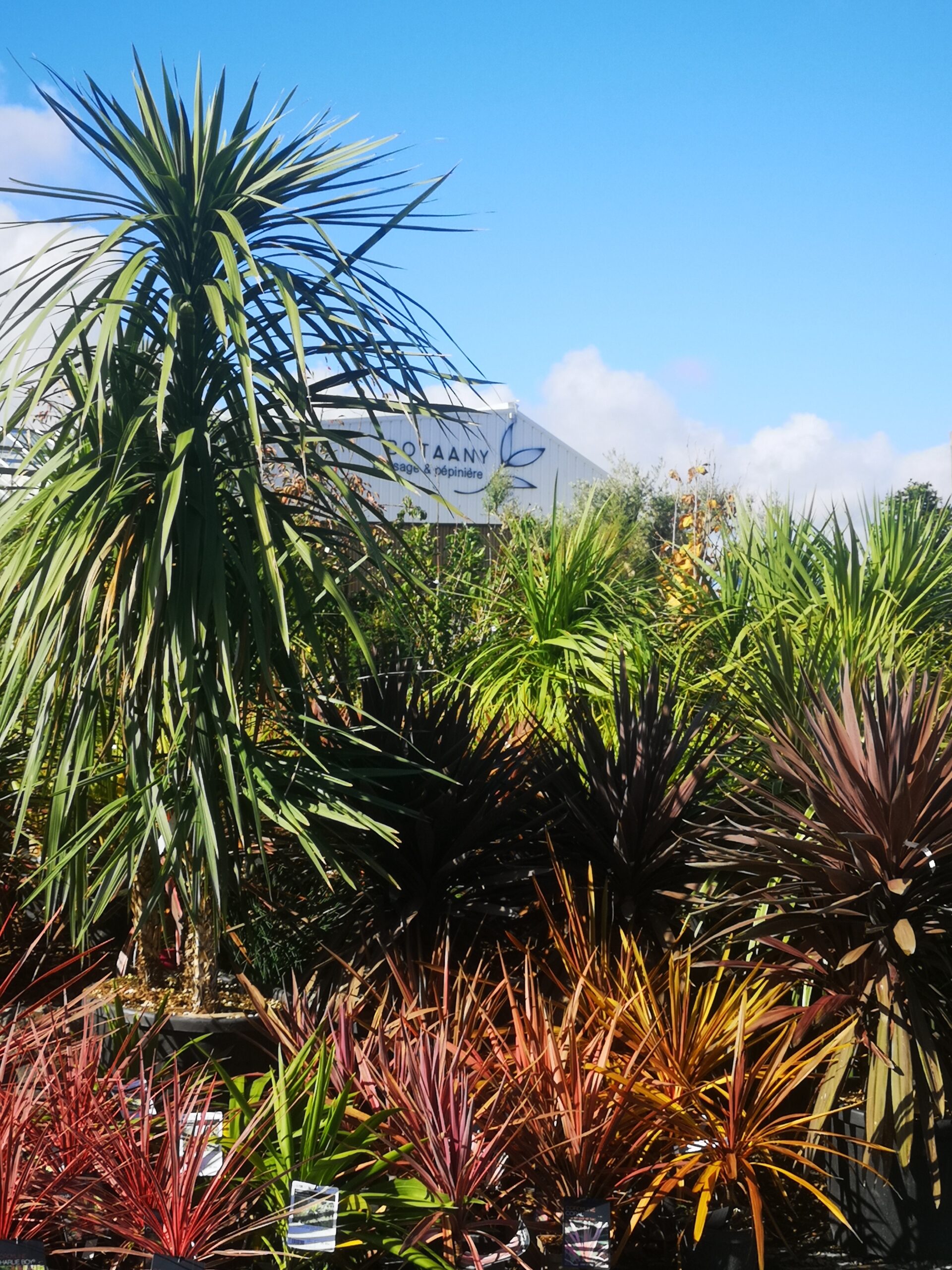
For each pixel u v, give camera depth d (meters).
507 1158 2.89
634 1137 3.12
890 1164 3.29
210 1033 3.31
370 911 4.44
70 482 3.65
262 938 4.69
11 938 5.11
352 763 4.31
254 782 3.87
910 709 3.68
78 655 3.75
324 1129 2.69
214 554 3.78
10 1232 2.37
